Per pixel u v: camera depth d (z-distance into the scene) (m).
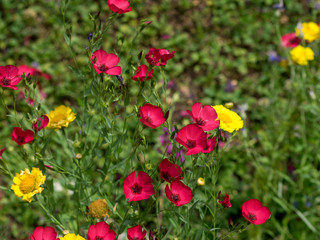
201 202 0.70
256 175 1.11
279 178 1.18
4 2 1.93
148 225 0.89
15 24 1.84
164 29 1.88
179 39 1.83
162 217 0.91
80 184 0.75
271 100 1.35
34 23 1.84
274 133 1.25
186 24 1.92
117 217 0.79
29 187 0.66
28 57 1.72
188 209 0.69
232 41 1.85
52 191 0.72
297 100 1.23
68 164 0.98
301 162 1.13
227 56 1.79
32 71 1.04
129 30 1.83
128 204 0.71
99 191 0.73
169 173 0.65
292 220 1.07
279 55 1.55
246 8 2.00
